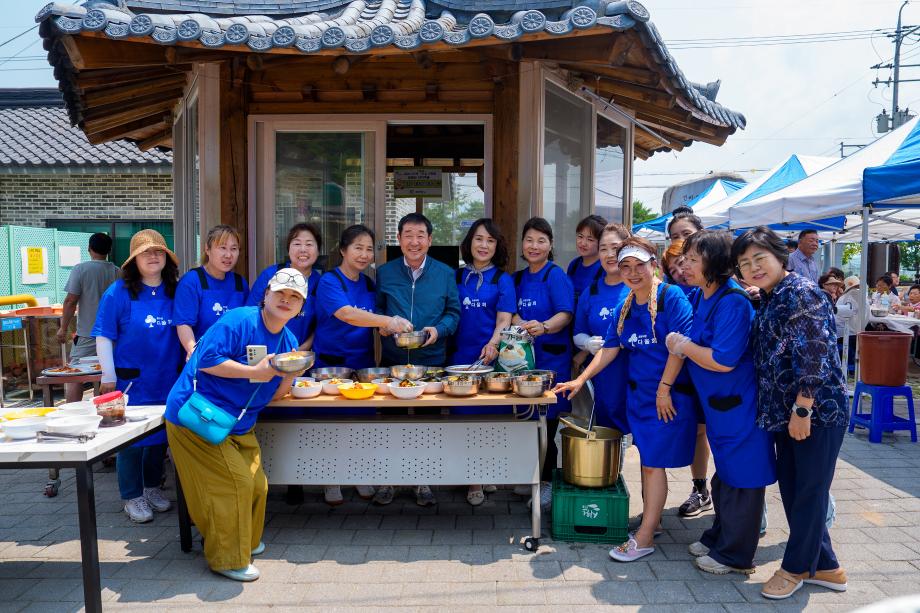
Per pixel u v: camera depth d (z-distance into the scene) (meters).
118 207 10.53
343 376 3.82
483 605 2.86
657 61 4.10
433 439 3.55
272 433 3.60
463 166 7.95
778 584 2.92
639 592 2.97
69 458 2.58
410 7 4.53
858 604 2.86
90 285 5.89
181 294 3.81
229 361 3.02
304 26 3.89
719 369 2.94
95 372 4.65
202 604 2.88
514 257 4.86
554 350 4.04
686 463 3.30
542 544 3.50
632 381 3.42
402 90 4.96
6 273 8.48
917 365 10.17
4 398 7.47
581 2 4.01
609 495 3.48
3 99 12.55
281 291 3.07
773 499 4.21
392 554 3.38
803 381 2.71
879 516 3.93
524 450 3.49
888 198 5.71
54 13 3.55
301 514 3.97
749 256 2.87
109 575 3.18
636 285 3.32
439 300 3.98
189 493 3.16
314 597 2.94
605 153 5.96
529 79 4.73
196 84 4.92
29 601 2.97
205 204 4.88
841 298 8.81
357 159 5.05
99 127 6.10
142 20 3.59
